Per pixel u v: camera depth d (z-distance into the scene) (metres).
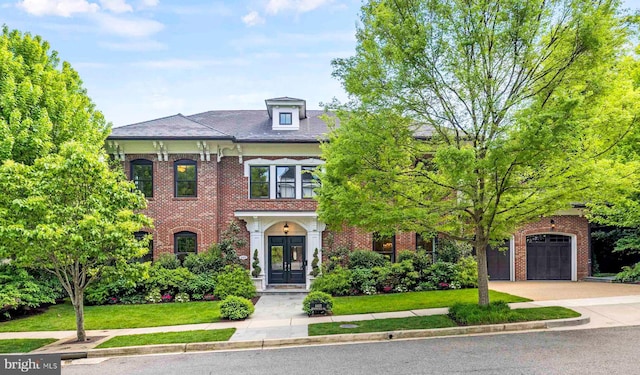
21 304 13.79
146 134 18.77
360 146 10.23
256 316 13.22
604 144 9.96
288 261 20.70
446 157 8.88
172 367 8.30
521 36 9.34
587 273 20.50
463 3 9.73
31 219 9.42
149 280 16.34
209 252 18.45
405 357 8.39
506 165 8.95
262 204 19.78
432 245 19.83
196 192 19.36
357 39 10.74
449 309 12.09
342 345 9.73
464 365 7.70
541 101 9.16
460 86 10.20
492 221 10.78
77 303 10.58
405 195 10.87
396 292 17.30
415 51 9.51
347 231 19.83
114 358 9.20
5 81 12.53
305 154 19.98
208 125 21.72
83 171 9.83
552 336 9.64
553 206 10.41
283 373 7.64
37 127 12.37
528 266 20.84
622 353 8.17
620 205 14.16
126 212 10.37
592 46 8.92
